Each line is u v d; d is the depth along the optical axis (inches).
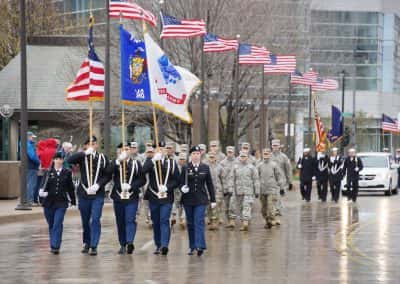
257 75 3016.7
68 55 3134.8
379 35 6063.0
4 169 2052.2
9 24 3909.9
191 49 2787.9
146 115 2925.7
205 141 2753.4
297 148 4916.3
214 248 1164.5
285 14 3282.5
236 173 1443.2
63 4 4128.9
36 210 1707.7
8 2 3924.7
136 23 2861.7
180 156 1207.6
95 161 1088.2
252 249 1152.2
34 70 3120.1
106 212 1849.2
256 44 2930.6
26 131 1718.8
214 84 2942.9
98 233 1082.1
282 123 4074.8
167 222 1080.8
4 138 2854.3
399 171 3139.8
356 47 6008.9
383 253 1112.2
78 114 3016.7
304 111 4677.7
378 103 6058.1
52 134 3105.3
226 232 1407.5
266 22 3061.0
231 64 2898.6
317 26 4830.2
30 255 1082.1
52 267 965.8
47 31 3978.8
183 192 1079.0
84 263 999.6
